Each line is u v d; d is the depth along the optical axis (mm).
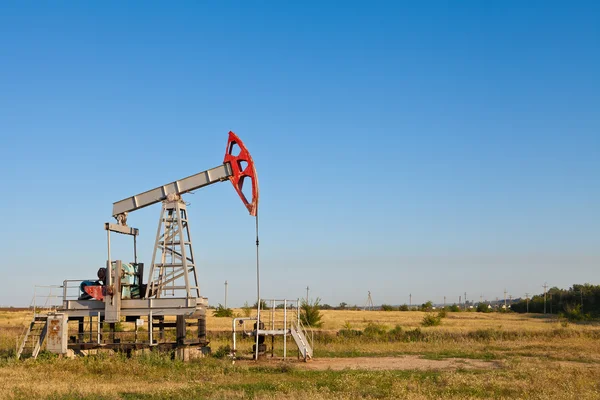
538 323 64562
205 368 23781
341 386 19422
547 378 21219
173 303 28156
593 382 20484
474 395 18219
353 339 39375
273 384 20375
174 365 24812
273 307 29266
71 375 22469
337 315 84938
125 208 29781
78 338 29281
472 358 30094
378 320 68500
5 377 21688
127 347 27984
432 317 58375
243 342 37844
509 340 39594
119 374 22953
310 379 21922
